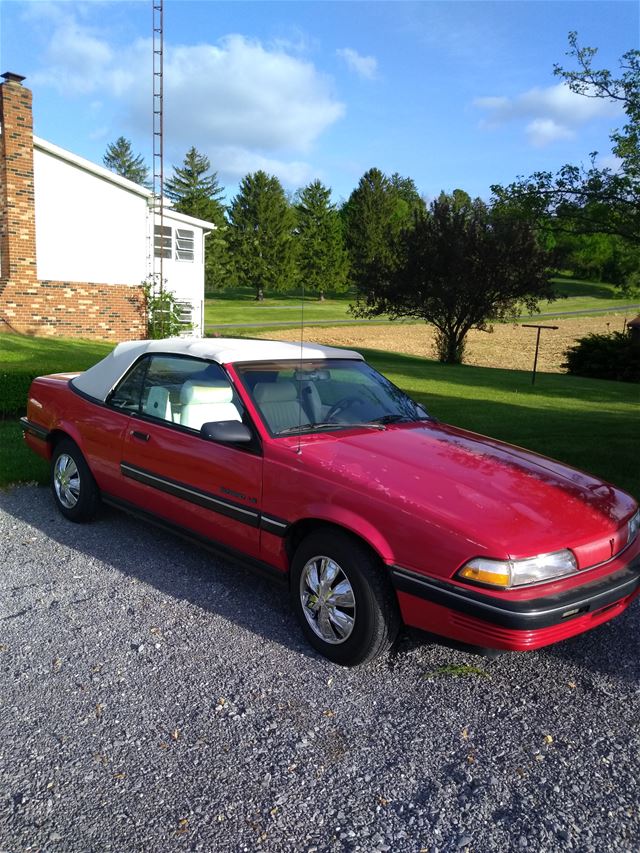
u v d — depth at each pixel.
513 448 4.52
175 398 4.68
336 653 3.60
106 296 23.58
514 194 10.84
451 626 3.24
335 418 4.48
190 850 2.41
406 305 32.06
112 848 2.42
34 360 14.90
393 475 3.65
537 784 2.79
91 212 22.95
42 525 5.59
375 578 3.44
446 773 2.84
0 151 20.80
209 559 4.96
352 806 2.64
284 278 74.56
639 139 10.05
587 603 3.24
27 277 21.64
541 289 29.83
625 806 2.67
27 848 2.40
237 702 3.28
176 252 26.52
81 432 5.35
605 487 4.03
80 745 2.95
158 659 3.63
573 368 30.30
